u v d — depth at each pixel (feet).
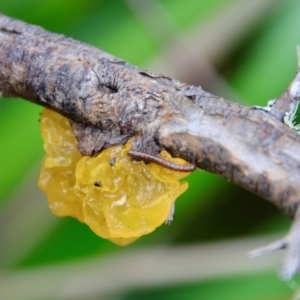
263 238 1.04
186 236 1.07
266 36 1.05
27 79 0.86
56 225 1.06
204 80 1.06
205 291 1.04
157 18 1.05
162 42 1.06
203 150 0.81
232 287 1.03
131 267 1.06
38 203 1.06
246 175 0.80
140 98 0.83
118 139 0.84
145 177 0.84
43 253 1.06
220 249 1.04
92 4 1.10
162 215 0.84
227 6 1.08
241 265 1.03
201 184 1.03
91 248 1.06
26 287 1.05
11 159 1.03
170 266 1.05
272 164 0.80
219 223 1.07
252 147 0.80
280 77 1.03
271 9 1.07
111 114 0.83
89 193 0.85
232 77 1.07
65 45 0.86
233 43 1.07
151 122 0.82
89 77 0.84
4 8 1.09
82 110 0.84
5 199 1.04
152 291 1.06
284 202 0.79
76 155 0.87
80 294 1.05
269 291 1.02
